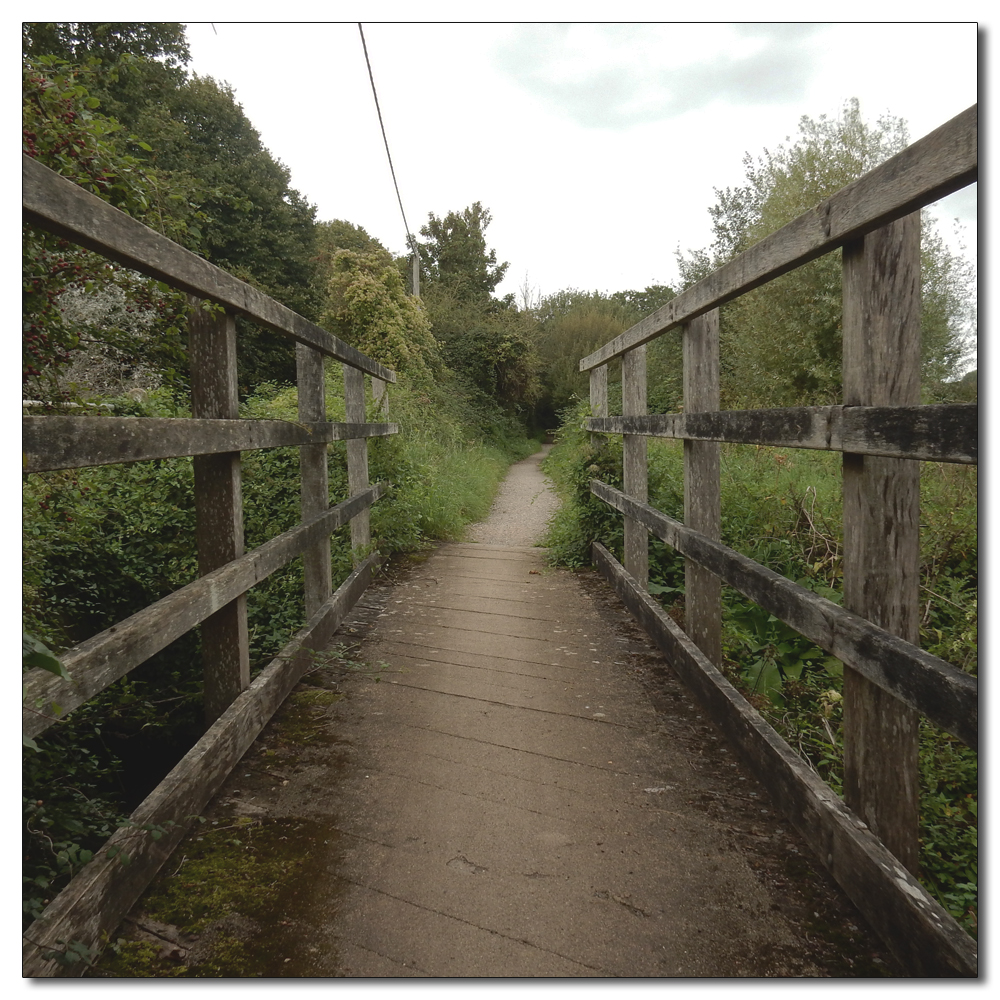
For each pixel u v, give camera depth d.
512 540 8.05
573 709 3.21
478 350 21.34
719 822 2.30
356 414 5.50
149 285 2.38
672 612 4.67
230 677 2.79
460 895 1.94
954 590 4.01
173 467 3.89
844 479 1.92
